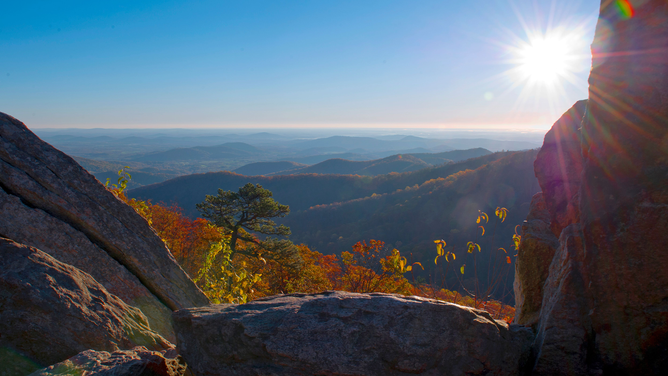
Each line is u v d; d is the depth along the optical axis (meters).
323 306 2.61
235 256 21.58
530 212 4.16
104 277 4.62
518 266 3.85
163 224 20.81
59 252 4.33
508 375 2.52
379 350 2.35
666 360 2.16
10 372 2.86
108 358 2.79
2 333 2.88
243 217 21.56
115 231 4.90
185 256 19.47
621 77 2.40
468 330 2.42
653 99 2.23
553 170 3.57
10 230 4.06
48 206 4.45
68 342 3.10
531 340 2.88
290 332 2.46
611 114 2.43
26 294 2.97
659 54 2.22
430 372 2.33
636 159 2.28
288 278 20.27
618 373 2.33
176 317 2.86
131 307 4.13
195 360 2.68
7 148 4.32
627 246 2.24
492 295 4.60
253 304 2.92
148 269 5.11
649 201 2.17
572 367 2.42
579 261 2.59
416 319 2.42
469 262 40.38
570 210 3.29
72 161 4.78
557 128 3.59
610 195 2.36
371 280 10.16
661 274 2.12
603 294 2.33
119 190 7.12
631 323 2.24
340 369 2.32
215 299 6.77
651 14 2.27
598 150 2.49
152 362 2.80
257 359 2.50
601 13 2.61
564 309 2.52
